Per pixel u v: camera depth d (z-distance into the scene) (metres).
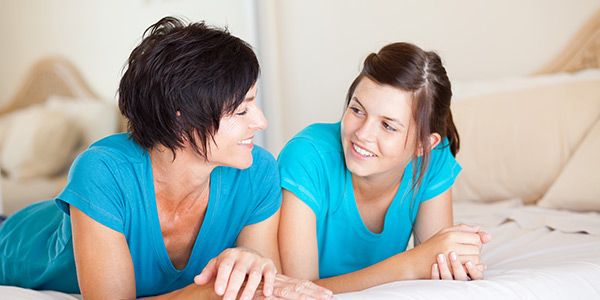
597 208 1.94
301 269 1.28
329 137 1.40
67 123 3.30
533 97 2.30
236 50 1.03
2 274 1.42
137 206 1.12
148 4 3.47
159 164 1.11
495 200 2.26
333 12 3.58
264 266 0.95
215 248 1.24
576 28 2.75
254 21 3.81
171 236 1.20
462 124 2.38
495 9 2.98
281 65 3.84
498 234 1.72
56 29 3.28
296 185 1.28
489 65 3.03
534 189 2.18
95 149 1.11
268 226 1.24
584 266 1.21
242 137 1.06
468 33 3.08
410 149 1.27
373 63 1.24
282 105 3.85
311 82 3.72
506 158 2.24
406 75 1.20
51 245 1.32
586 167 2.00
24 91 3.23
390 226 1.42
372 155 1.25
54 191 3.27
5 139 3.20
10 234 1.42
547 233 1.71
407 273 1.19
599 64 2.66
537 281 1.10
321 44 3.65
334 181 1.37
